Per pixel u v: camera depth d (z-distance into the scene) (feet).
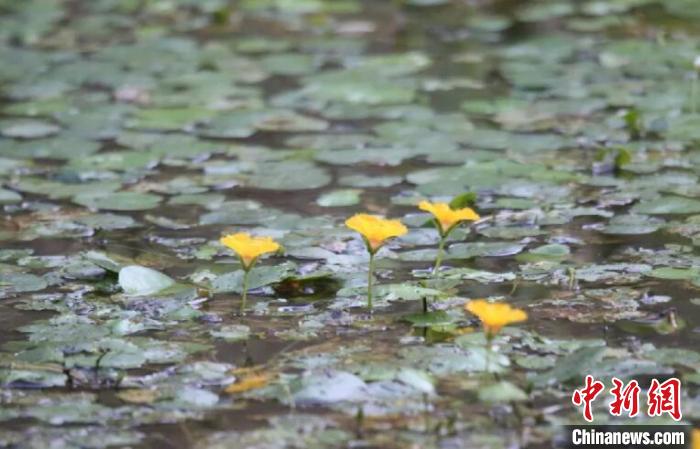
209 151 19.92
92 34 28.19
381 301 14.19
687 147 19.58
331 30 28.50
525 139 20.15
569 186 17.99
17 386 12.13
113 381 12.22
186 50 26.61
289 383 12.00
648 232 16.11
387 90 23.17
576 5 30.19
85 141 20.36
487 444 10.97
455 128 20.81
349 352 12.80
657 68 24.04
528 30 27.94
